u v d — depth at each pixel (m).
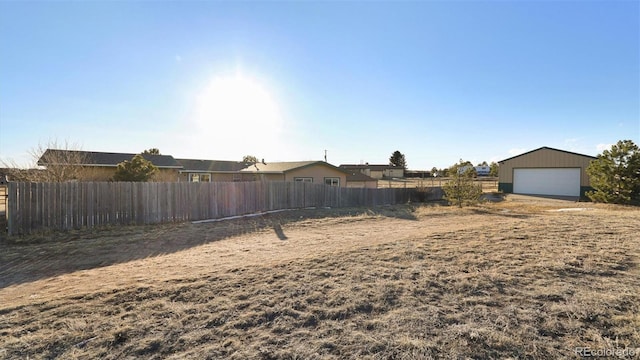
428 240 6.20
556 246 5.38
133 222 9.69
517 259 4.66
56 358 2.49
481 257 4.81
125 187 9.66
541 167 23.09
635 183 15.78
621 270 4.11
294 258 5.35
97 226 9.08
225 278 4.16
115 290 3.83
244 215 12.30
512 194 23.38
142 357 2.48
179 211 10.72
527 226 7.61
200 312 3.18
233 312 3.17
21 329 2.92
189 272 4.77
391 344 2.57
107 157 19.03
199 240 7.88
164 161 21.30
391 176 64.69
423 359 2.37
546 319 2.88
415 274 4.12
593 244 5.48
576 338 2.59
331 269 4.43
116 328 2.89
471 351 2.45
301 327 2.88
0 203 13.59
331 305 3.28
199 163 25.14
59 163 12.75
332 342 2.62
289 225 10.33
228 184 12.05
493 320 2.90
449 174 18.61
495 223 8.86
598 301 3.19
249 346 2.60
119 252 6.60
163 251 6.71
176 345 2.63
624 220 8.34
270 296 3.52
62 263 5.79
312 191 15.34
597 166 17.27
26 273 5.18
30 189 8.16
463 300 3.33
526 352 2.43
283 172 20.11
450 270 4.23
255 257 5.88
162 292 3.70
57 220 8.55
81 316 3.15
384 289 3.65
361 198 17.52
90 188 9.07
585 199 19.52
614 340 2.55
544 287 3.59
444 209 15.20
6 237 7.70
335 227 9.97
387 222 11.08
